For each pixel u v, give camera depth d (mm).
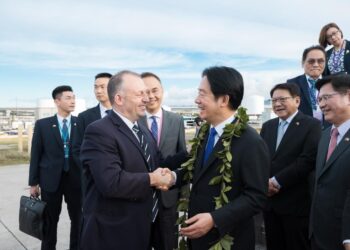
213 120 2262
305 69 4156
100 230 2303
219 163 2156
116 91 2443
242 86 2209
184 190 2562
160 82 3693
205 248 2172
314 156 3137
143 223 2369
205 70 2246
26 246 4672
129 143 2396
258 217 4547
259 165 2072
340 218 2229
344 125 2396
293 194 3199
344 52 4543
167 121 3756
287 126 3387
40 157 4418
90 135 2324
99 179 2207
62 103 4434
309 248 3225
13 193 7926
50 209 4328
